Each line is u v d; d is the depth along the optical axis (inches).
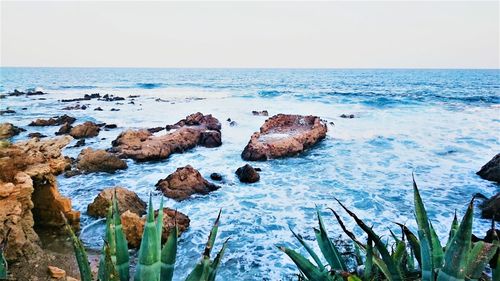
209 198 527.8
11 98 1978.3
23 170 362.6
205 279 96.7
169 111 1496.1
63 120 1175.0
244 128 1103.0
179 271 334.0
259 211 479.5
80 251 106.6
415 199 100.3
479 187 573.0
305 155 799.7
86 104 1721.2
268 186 588.4
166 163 729.0
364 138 953.5
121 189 462.6
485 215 445.4
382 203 508.1
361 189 569.6
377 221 443.5
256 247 378.6
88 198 513.3
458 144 870.4
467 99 1841.8
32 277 275.0
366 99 1867.6
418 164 713.0
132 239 364.8
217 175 623.5
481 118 1239.5
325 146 877.2
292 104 1713.8
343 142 914.1
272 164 728.3
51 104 1715.1
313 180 620.1
